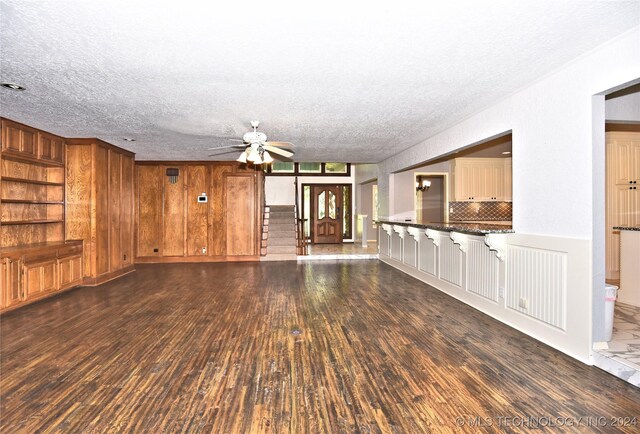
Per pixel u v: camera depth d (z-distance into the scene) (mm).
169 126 5113
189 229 8609
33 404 2289
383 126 5141
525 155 3615
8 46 2639
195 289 5586
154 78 3275
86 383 2562
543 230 3383
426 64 2982
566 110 3092
